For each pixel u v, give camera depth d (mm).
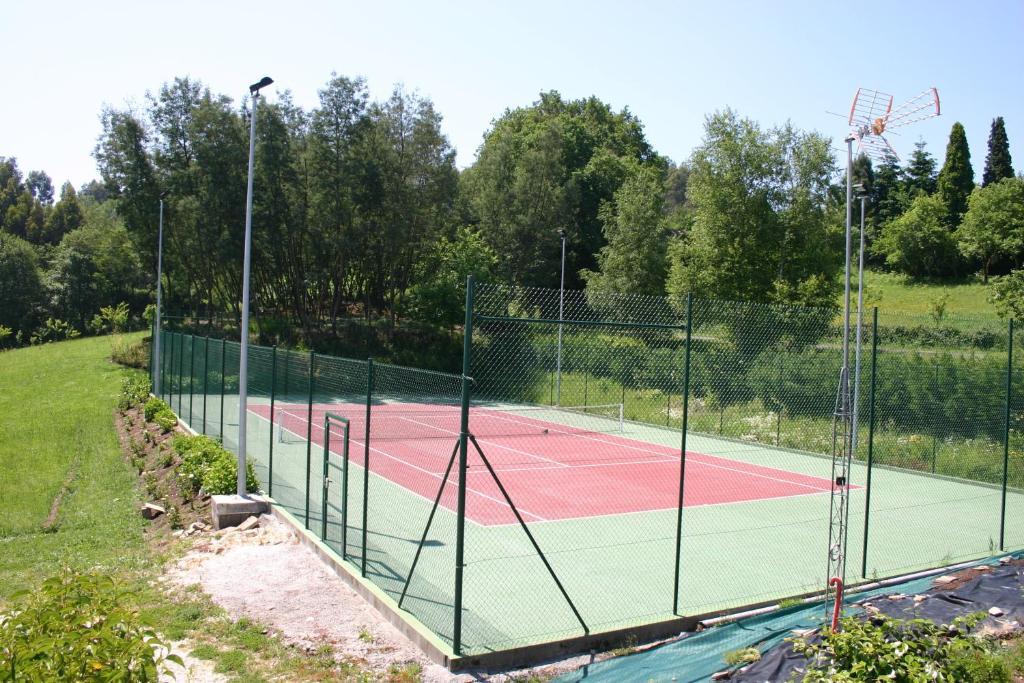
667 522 12172
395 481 14961
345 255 41062
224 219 38750
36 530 11727
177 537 10969
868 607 6809
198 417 20688
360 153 39875
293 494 12938
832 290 35281
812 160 35406
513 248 50344
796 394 20141
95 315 56344
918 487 15812
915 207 60156
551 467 17609
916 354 20156
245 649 6820
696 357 22984
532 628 7117
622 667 6246
